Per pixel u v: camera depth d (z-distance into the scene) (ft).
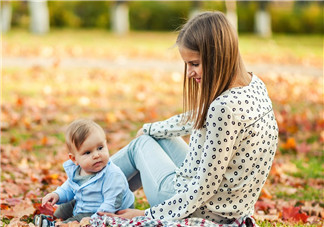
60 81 32.81
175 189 9.13
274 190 15.08
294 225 11.98
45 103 26.25
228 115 8.12
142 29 83.87
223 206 8.76
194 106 9.08
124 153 10.56
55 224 9.64
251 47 58.03
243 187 8.61
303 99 29.78
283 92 30.73
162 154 10.05
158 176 9.55
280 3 91.20
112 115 23.25
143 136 10.56
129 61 43.98
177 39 8.76
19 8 78.64
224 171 8.42
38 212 11.95
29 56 44.39
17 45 50.96
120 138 20.26
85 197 10.11
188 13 81.82
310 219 12.52
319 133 22.48
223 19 8.48
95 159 9.89
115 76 35.09
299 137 21.47
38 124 22.29
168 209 8.84
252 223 8.73
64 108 25.26
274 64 44.50
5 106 24.82
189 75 8.75
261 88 8.85
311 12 81.66
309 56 50.31
